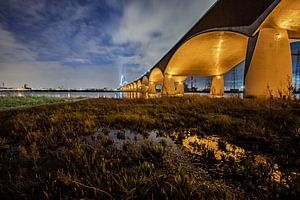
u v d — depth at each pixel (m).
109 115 10.69
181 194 2.72
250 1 18.31
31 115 11.20
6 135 6.88
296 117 7.53
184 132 6.77
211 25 26.11
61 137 6.19
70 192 2.99
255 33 18.75
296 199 2.71
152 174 3.43
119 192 2.89
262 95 17.52
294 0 14.36
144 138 6.19
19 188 3.03
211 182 3.21
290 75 17.69
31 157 4.34
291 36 20.95
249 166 3.70
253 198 2.75
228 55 41.47
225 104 14.07
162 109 13.21
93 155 4.22
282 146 4.81
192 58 43.38
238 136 5.89
